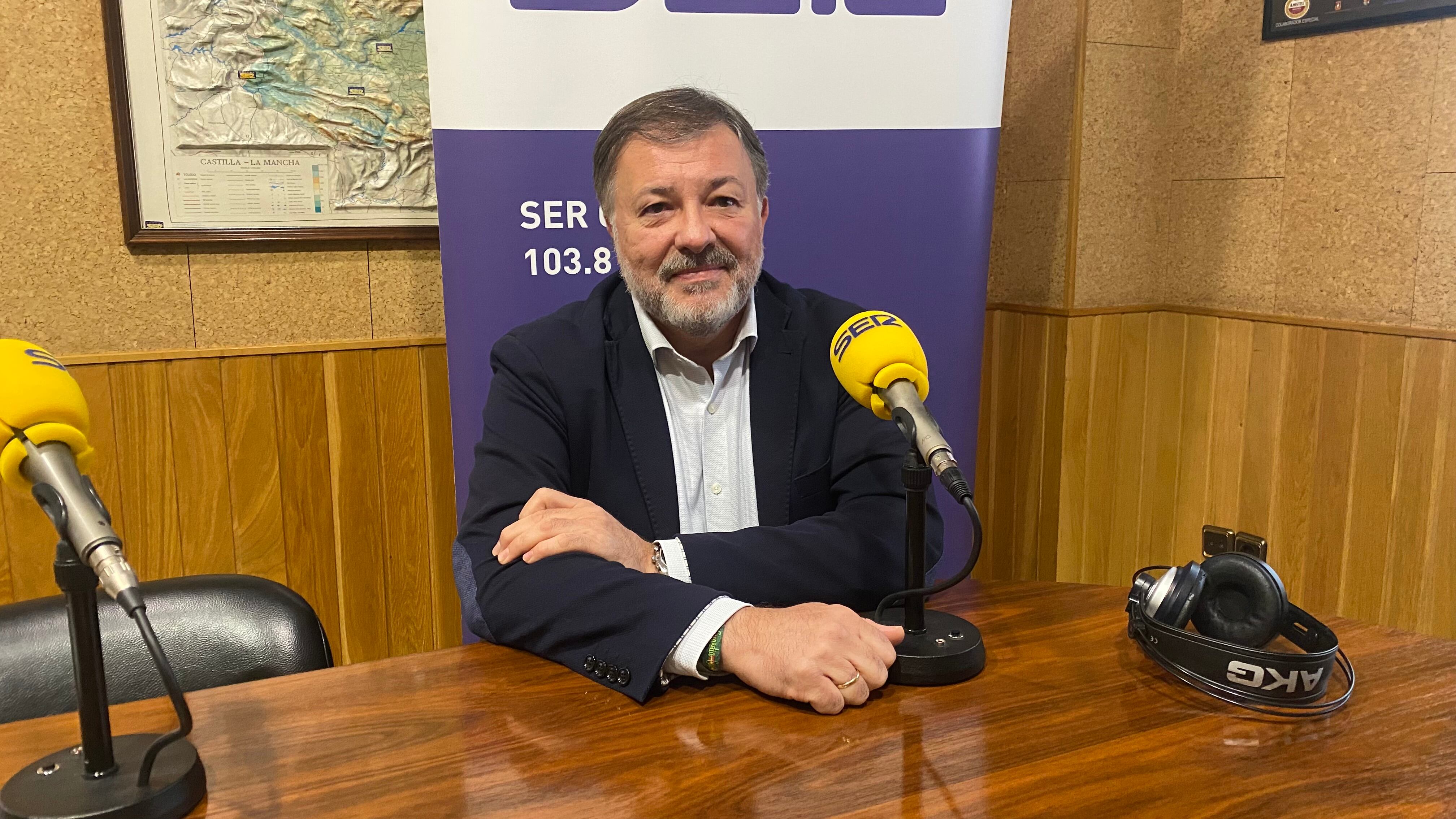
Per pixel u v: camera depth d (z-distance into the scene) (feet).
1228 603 3.65
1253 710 3.30
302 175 8.04
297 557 8.50
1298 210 8.68
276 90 7.87
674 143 4.98
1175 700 3.38
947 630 3.74
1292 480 8.91
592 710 3.36
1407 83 7.80
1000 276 10.27
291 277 8.18
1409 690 3.43
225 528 8.26
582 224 7.19
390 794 2.82
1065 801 2.76
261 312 8.14
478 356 7.27
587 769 2.96
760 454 5.29
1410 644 3.84
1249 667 3.33
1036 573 10.19
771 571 4.24
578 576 3.85
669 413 5.42
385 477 8.66
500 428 4.98
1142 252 9.79
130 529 8.00
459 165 7.00
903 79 7.49
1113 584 10.25
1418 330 7.86
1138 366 9.96
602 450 5.19
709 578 4.18
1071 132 9.24
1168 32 9.44
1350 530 8.50
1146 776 2.88
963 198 7.78
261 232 7.98
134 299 7.79
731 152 5.08
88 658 2.73
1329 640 3.57
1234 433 9.37
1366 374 8.26
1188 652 3.45
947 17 7.48
